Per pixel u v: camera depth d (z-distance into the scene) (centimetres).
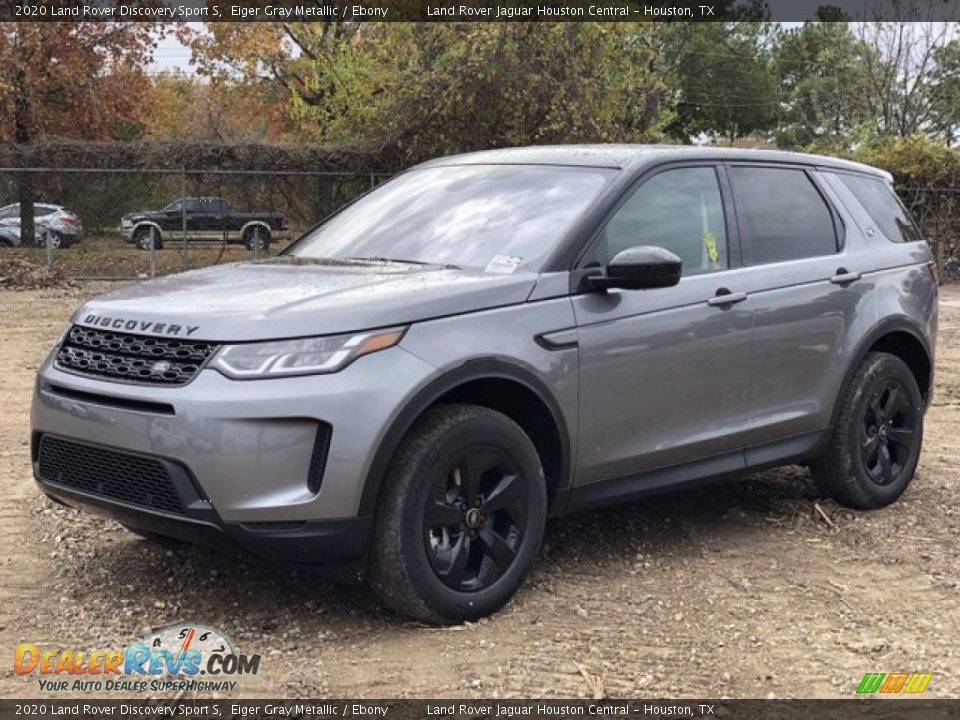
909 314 606
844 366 568
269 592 453
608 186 486
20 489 599
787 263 547
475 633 413
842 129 4334
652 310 476
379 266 469
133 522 408
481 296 425
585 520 559
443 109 2245
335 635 411
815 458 571
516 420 454
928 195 2412
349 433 384
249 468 379
